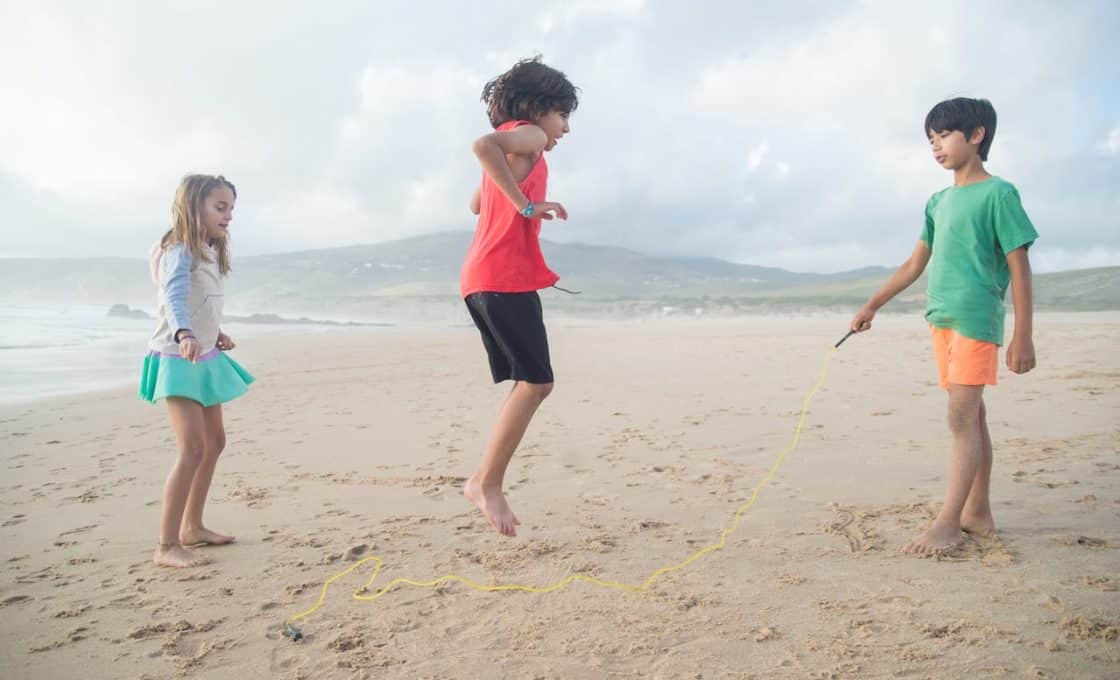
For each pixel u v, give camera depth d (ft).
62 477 17.16
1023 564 10.19
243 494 15.08
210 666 8.02
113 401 29.35
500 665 7.88
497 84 10.50
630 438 20.01
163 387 11.30
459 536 12.25
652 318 118.83
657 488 15.02
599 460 17.60
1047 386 26.53
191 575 10.73
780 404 25.02
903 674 7.41
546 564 10.83
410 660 8.05
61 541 12.42
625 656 8.00
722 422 21.99
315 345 57.16
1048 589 9.29
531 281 10.18
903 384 29.07
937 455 17.20
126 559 11.51
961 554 10.69
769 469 16.31
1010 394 25.00
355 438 21.03
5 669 7.98
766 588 9.69
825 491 14.42
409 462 17.92
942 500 13.56
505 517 10.38
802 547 11.25
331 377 36.27
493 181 9.71
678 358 41.88
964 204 11.12
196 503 12.09
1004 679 7.22
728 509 13.42
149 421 24.86
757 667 7.67
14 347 53.67
